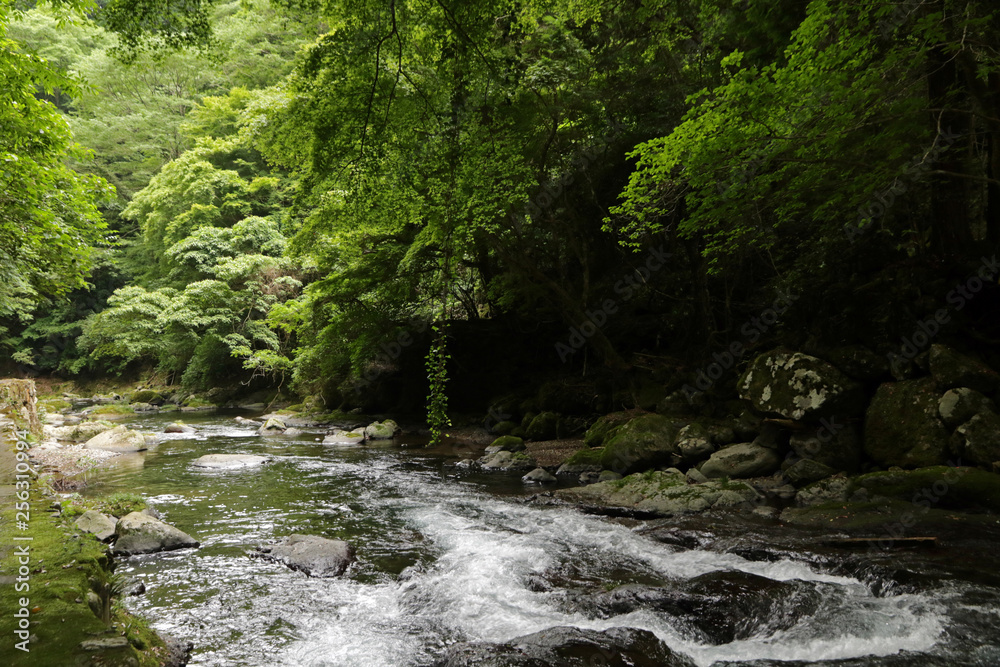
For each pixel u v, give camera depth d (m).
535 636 4.20
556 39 11.26
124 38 4.85
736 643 4.26
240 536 7.20
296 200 8.91
